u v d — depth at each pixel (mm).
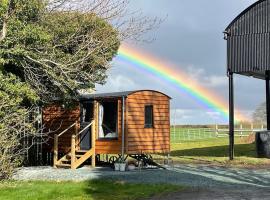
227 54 23734
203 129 64125
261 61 22766
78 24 18812
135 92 20891
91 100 21688
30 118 19000
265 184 14086
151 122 21594
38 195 12305
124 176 16844
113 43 19172
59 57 18047
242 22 23375
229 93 23500
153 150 21453
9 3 15273
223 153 27281
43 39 16516
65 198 11906
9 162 15305
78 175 17438
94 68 19906
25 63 17062
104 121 21328
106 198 11922
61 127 23406
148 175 17047
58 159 23062
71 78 18594
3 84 15680
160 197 11898
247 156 24828
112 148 20656
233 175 16656
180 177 16250
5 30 15453
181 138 53938
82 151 21547
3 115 15062
